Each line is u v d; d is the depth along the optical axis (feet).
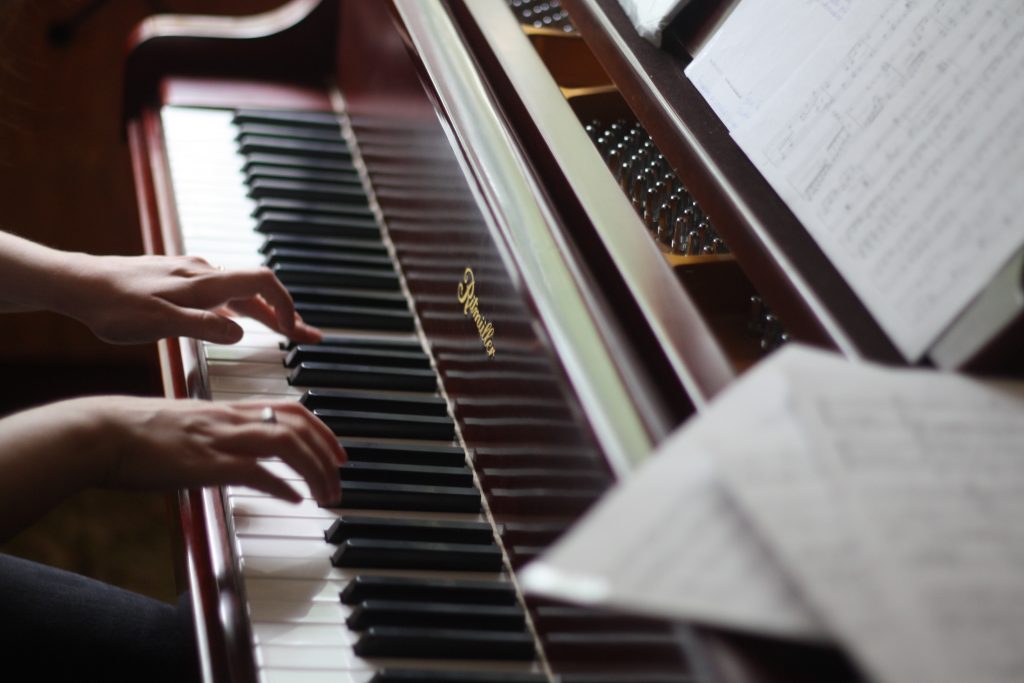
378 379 4.68
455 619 3.55
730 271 4.03
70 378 10.08
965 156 3.17
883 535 2.17
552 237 3.88
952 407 2.60
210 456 3.77
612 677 3.01
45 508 3.67
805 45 3.79
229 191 5.93
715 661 2.49
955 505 2.29
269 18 7.11
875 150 3.39
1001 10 3.32
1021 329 2.80
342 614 3.56
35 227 10.19
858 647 1.97
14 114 9.86
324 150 6.35
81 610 4.54
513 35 5.03
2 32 9.62
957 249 3.05
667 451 2.33
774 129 3.70
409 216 5.30
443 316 4.74
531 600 3.61
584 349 3.43
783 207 3.64
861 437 2.41
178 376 4.81
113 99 10.05
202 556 3.87
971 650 2.00
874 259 3.22
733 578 2.10
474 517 4.11
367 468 4.12
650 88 4.18
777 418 2.41
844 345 3.15
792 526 2.16
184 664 4.47
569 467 3.36
